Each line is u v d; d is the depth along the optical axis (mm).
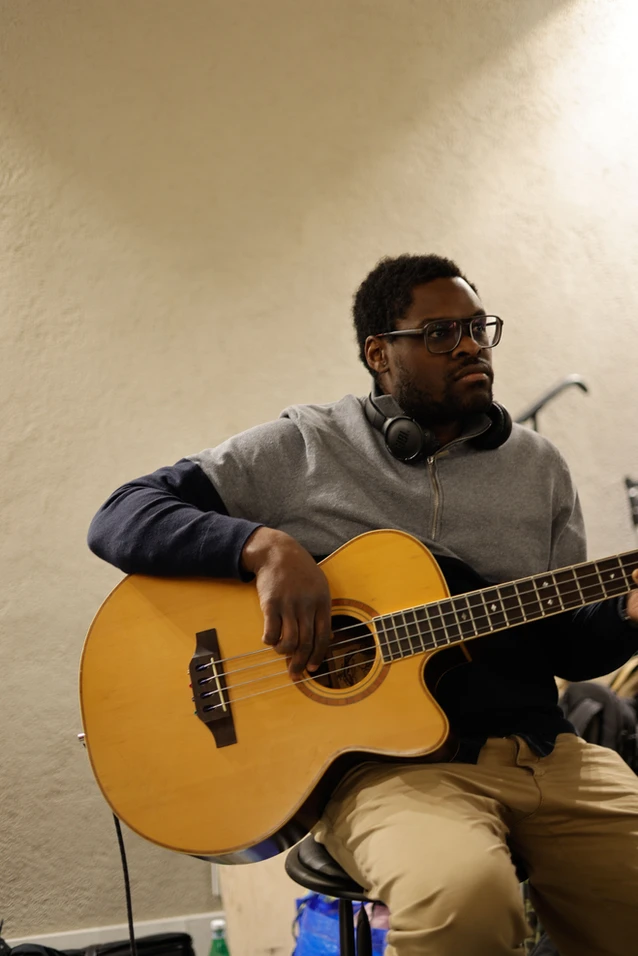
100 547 1391
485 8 2977
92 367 2539
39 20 2633
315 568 1294
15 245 2539
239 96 2750
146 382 2564
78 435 2504
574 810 1288
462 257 2844
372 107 2844
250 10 2797
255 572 1302
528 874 1351
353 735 1232
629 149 3047
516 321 2865
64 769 2367
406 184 2836
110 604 1330
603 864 1269
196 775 1227
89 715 1264
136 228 2621
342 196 2779
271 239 2711
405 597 1327
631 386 2934
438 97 2902
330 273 2734
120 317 2576
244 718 1251
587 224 2969
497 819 1216
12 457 2459
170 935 2281
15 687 2375
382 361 1574
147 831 1201
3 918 2273
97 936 2299
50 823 2336
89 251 2582
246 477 1479
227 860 1234
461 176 2883
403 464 1500
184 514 1356
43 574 2436
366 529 1450
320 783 1209
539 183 2947
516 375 2846
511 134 2945
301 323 2691
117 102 2658
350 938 1364
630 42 3078
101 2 2686
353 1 2877
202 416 2584
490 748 1311
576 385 2797
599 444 2877
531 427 2826
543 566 1516
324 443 1513
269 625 1244
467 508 1476
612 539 2840
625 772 1384
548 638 1525
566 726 1427
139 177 2645
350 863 1226
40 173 2580
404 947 1055
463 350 1466
